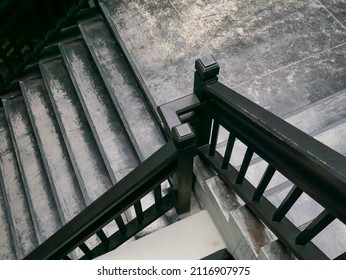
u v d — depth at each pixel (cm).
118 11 367
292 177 130
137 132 311
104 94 357
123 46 341
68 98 374
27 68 405
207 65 171
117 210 212
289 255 173
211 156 224
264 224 193
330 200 110
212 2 363
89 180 329
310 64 312
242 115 145
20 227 359
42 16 425
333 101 279
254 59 320
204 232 245
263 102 293
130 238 265
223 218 216
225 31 342
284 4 354
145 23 355
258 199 181
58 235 217
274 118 133
